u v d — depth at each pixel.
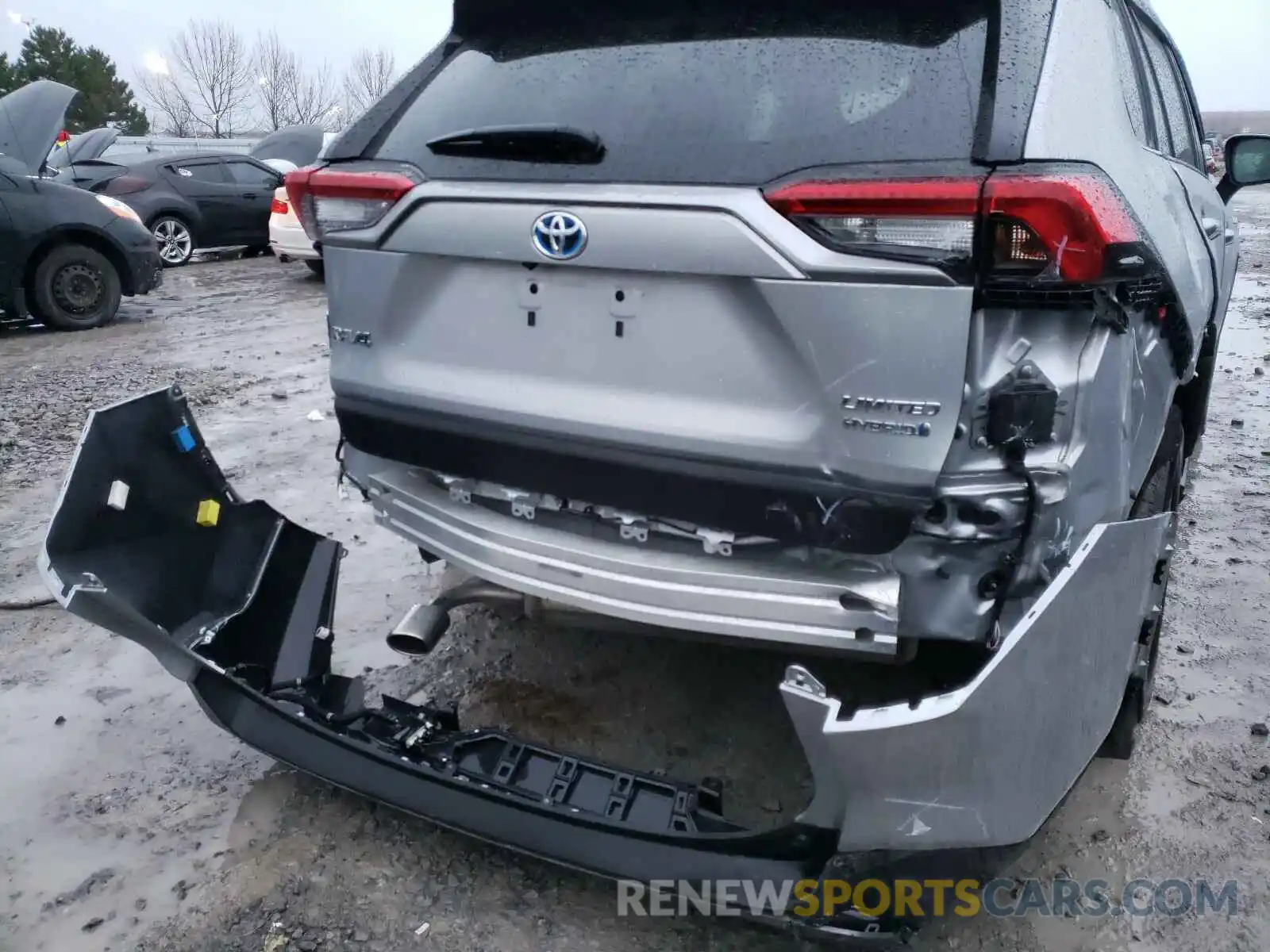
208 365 7.27
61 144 13.20
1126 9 2.78
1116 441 1.91
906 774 1.65
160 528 2.60
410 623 2.58
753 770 2.59
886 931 1.87
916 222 1.70
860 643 1.94
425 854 2.36
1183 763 2.63
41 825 2.47
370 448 2.55
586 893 2.24
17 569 3.92
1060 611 1.67
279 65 53.47
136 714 2.93
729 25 2.09
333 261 2.45
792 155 1.84
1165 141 3.15
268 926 2.16
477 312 2.22
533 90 2.24
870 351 1.77
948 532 1.85
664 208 1.87
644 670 3.07
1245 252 13.27
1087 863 2.30
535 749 2.27
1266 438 5.31
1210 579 3.65
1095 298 1.75
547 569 2.23
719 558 2.06
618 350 2.04
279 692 2.52
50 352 7.88
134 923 2.17
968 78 1.82
